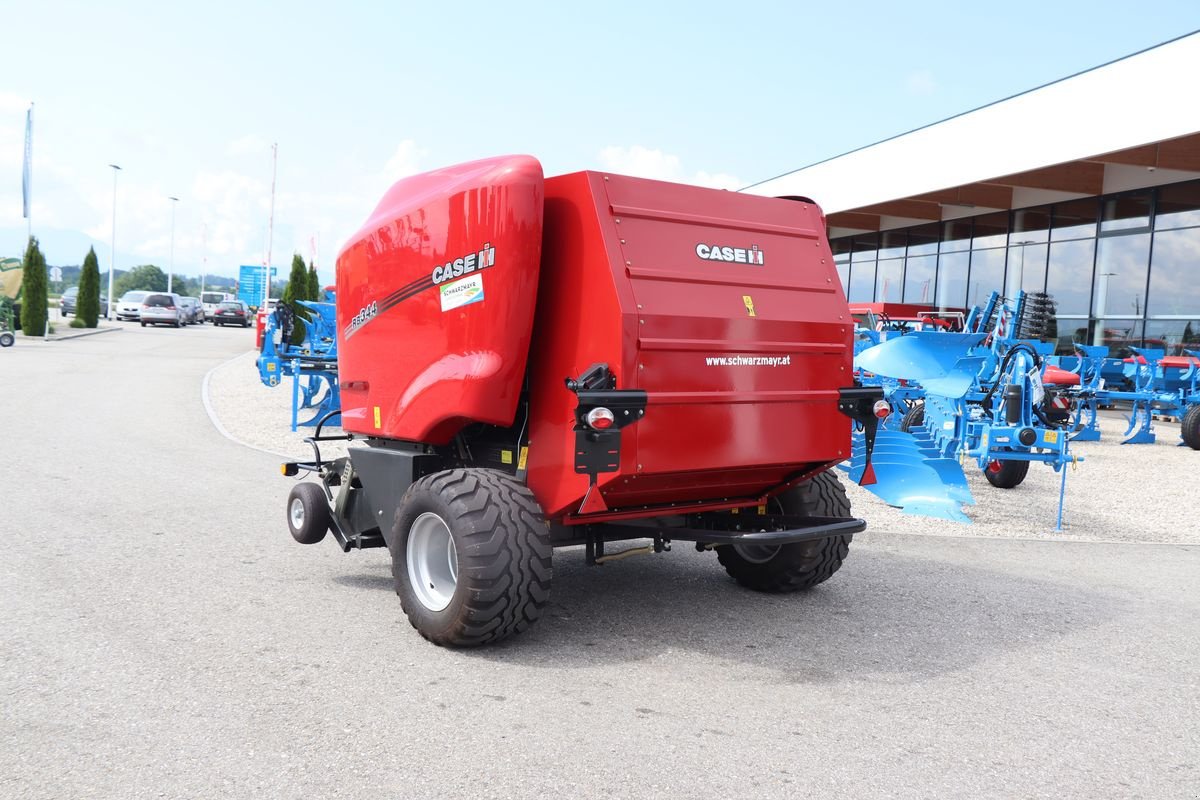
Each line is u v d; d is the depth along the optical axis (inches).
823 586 236.1
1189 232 727.7
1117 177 786.2
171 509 299.4
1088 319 824.9
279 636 182.5
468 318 183.8
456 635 173.8
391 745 135.5
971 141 802.8
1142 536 322.0
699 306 179.5
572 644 184.2
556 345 179.3
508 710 149.9
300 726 141.0
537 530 173.8
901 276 1091.3
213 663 166.4
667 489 188.4
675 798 122.6
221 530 273.4
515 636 186.7
